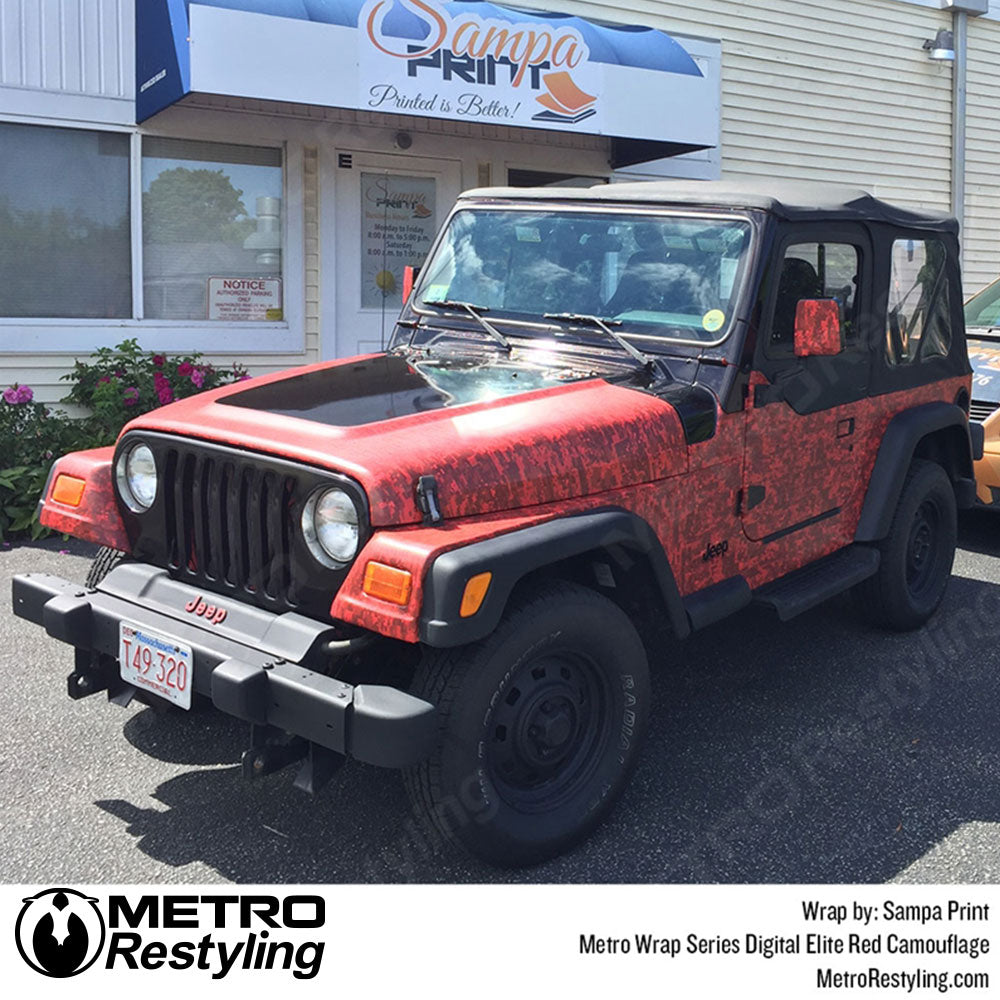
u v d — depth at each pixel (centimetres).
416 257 905
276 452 308
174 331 800
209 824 347
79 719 418
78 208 763
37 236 752
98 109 755
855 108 1178
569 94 810
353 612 288
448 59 752
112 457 365
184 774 378
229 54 677
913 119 1234
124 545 362
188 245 808
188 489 338
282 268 845
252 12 681
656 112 857
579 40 812
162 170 790
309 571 304
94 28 747
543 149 948
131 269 784
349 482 291
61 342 757
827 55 1144
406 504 290
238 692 287
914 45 1220
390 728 274
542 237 431
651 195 414
